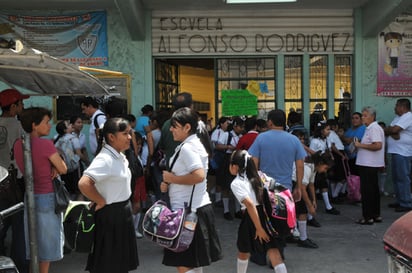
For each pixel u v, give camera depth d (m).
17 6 8.35
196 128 3.70
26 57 3.76
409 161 7.48
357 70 8.93
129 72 8.71
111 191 3.48
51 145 4.05
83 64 8.63
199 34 8.81
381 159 6.68
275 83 9.02
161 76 9.24
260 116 9.09
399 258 2.43
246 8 8.71
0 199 4.23
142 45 8.67
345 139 8.20
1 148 4.73
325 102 9.11
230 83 9.06
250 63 9.05
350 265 5.02
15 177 4.18
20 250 4.29
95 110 5.66
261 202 4.03
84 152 7.74
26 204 3.90
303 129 7.31
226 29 8.83
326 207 7.50
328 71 9.02
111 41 8.64
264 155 4.65
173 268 4.96
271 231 4.00
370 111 6.79
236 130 7.36
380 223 6.82
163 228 3.40
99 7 8.52
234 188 4.02
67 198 4.12
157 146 6.23
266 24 8.85
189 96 4.55
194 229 3.46
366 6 8.66
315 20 8.90
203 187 3.63
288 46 8.91
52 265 5.10
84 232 3.50
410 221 2.53
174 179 3.54
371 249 5.58
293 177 5.66
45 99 8.58
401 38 8.88
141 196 6.22
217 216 7.39
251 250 4.14
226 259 5.28
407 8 8.77
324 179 7.44
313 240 5.98
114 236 3.50
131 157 5.04
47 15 8.55
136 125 7.73
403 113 7.51
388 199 8.58
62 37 8.59
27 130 4.01
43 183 3.98
